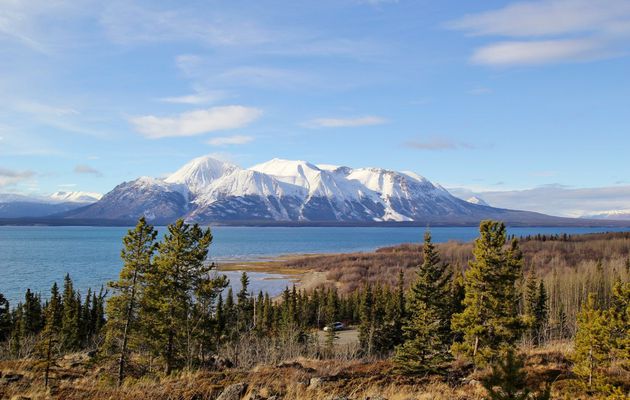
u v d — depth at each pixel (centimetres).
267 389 2067
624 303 2738
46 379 2441
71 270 15788
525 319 3114
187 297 3525
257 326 6744
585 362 2648
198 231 3584
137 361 3331
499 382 1236
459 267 7662
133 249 3269
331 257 19525
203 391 2041
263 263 19812
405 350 3095
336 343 7150
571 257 17038
